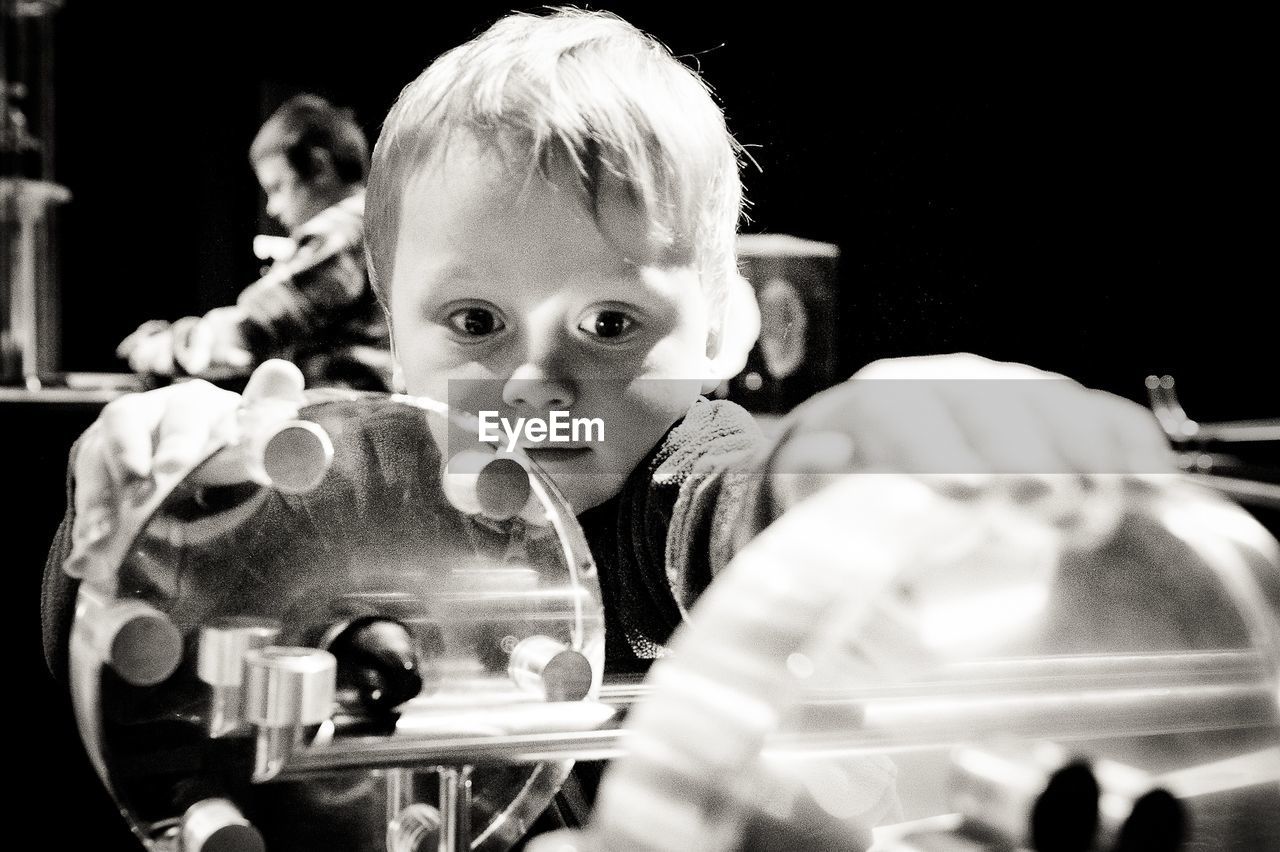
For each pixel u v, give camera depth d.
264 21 1.13
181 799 0.23
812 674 0.16
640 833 0.15
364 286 0.74
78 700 0.24
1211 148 0.98
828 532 0.17
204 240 1.19
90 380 0.79
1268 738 0.19
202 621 0.24
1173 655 0.19
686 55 0.76
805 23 0.79
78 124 1.19
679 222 0.42
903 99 0.81
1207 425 1.05
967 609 0.18
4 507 0.54
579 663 0.25
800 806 0.18
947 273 0.78
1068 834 0.17
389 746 0.22
